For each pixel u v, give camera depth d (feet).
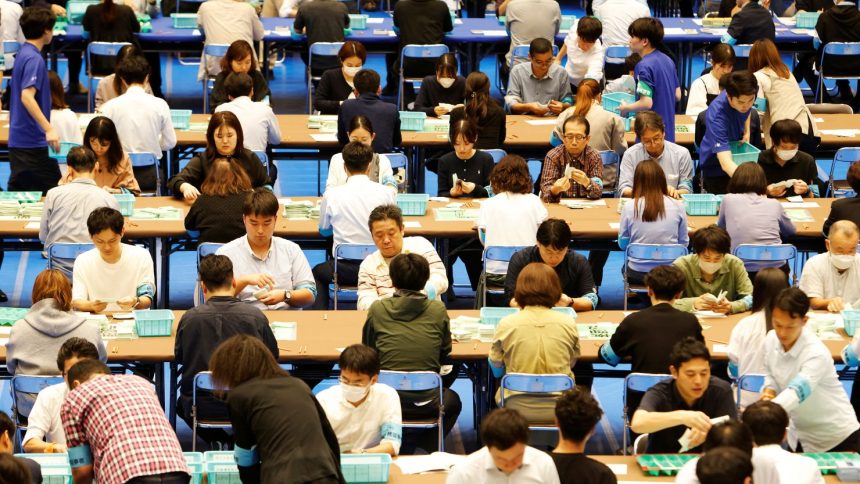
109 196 51.60
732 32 81.15
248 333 38.88
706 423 33.32
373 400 35.78
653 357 39.29
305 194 73.41
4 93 74.49
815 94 84.58
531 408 38.86
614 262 65.92
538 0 80.28
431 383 38.32
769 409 31.42
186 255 65.36
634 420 34.09
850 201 51.42
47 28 60.75
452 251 55.36
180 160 72.54
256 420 30.76
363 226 51.31
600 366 54.08
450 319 44.39
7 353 39.65
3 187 73.67
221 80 69.82
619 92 70.59
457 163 58.75
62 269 49.83
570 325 39.86
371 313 40.57
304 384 31.68
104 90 69.15
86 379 33.71
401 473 34.09
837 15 80.33
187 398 39.34
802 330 36.37
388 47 83.30
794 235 53.11
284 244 46.14
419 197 55.26
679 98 82.12
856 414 41.50
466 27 86.58
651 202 51.13
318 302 53.47
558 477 29.71
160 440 32.37
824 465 34.06
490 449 29.04
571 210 56.24
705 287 46.06
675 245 49.83
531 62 72.18
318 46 78.48
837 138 66.18
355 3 99.30
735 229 51.85
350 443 35.78
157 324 42.78
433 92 70.95
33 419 36.65
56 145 60.39
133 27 80.07
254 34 79.92
